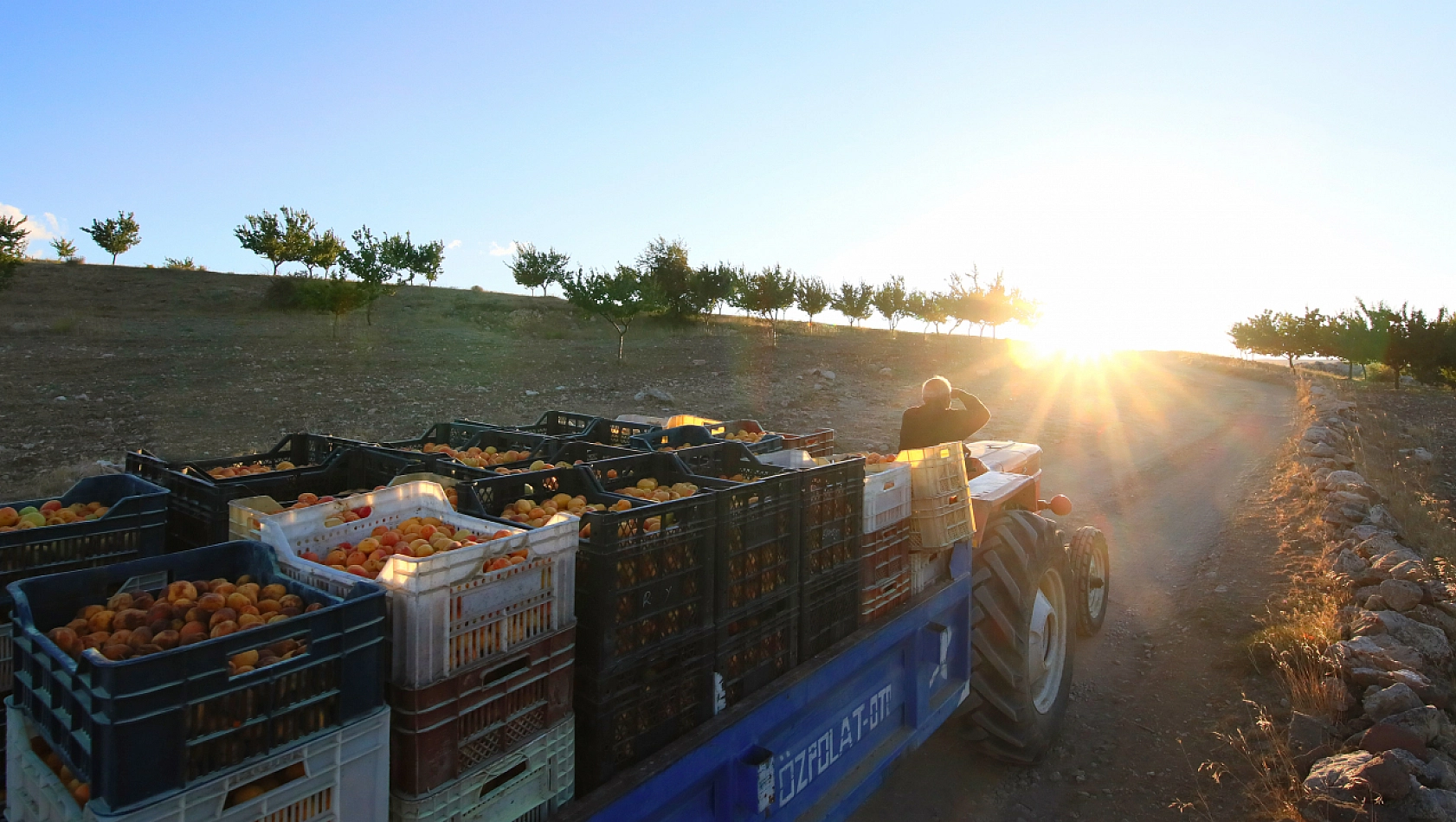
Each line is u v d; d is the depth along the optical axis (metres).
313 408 17.12
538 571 2.24
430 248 50.88
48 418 14.77
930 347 43.78
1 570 2.57
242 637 1.68
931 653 4.15
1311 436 14.80
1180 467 14.48
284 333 30.67
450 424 5.91
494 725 2.12
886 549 3.83
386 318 38.31
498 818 2.13
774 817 3.04
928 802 4.57
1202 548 9.30
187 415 15.80
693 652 2.72
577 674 2.43
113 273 43.38
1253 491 12.18
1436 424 21.03
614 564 2.41
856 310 53.03
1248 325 49.91
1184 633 6.79
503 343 33.97
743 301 44.59
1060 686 5.22
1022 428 18.72
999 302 52.78
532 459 4.74
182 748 1.58
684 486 3.72
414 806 1.94
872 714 3.72
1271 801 4.37
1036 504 5.97
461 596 2.03
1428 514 9.96
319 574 2.27
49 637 1.94
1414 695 4.74
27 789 1.91
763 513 3.00
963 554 4.46
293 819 1.76
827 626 3.39
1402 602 6.09
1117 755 5.05
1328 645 5.58
